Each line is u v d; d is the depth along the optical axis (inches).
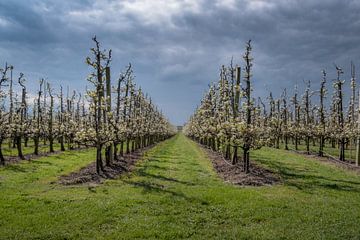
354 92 1568.7
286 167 1219.2
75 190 778.8
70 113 2335.1
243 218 571.2
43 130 1847.9
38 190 776.3
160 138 3636.8
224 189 796.0
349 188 827.4
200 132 2231.8
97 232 499.8
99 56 1023.0
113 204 642.8
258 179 917.8
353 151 2039.9
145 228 515.5
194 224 537.6
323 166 1261.1
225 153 1518.2
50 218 558.6
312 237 477.1
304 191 786.2
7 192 745.6
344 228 515.8
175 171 1131.3
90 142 1041.5
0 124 1305.4
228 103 1369.3
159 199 689.6
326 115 2135.8
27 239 474.0
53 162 1320.1
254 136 1011.3
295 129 2091.5
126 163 1315.2
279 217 572.7
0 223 535.8
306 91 2065.7
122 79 1380.4
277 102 2508.6
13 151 1806.1
